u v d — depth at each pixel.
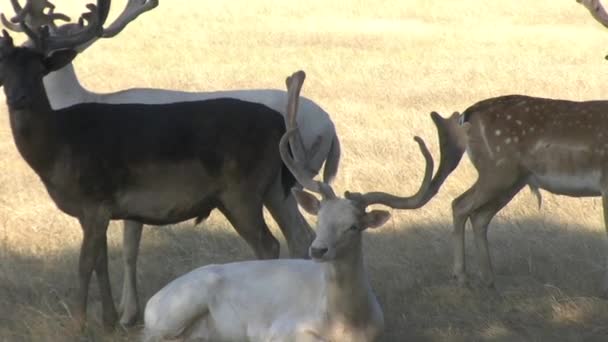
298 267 25.20
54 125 26.53
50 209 39.06
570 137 31.83
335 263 22.73
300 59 73.44
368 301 23.47
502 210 38.66
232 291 25.00
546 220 37.62
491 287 31.92
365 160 44.88
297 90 23.81
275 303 24.67
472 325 29.28
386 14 100.00
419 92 60.69
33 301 30.75
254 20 94.44
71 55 26.91
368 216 22.17
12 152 47.75
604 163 31.53
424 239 36.09
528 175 32.81
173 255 35.19
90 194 26.88
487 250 32.22
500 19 97.50
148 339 25.33
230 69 68.75
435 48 79.50
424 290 31.62
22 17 31.05
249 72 67.88
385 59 73.75
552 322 29.48
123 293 29.42
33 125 26.33
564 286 32.03
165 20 92.75
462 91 61.06
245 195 28.05
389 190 40.72
